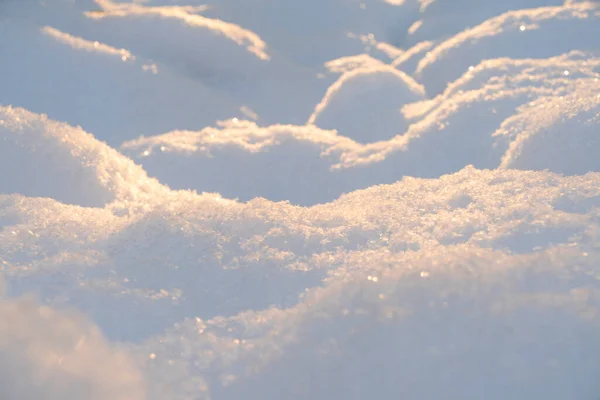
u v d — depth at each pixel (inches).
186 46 106.7
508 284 40.2
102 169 81.7
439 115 88.1
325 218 65.2
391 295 40.4
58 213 71.1
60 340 31.3
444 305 38.3
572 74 88.6
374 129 93.0
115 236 61.8
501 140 85.0
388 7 133.3
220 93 102.7
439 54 99.6
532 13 98.7
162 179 87.3
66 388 29.0
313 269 54.7
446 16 119.3
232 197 86.5
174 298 50.1
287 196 86.4
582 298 37.7
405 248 56.8
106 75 99.6
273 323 43.5
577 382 32.5
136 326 45.4
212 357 40.2
